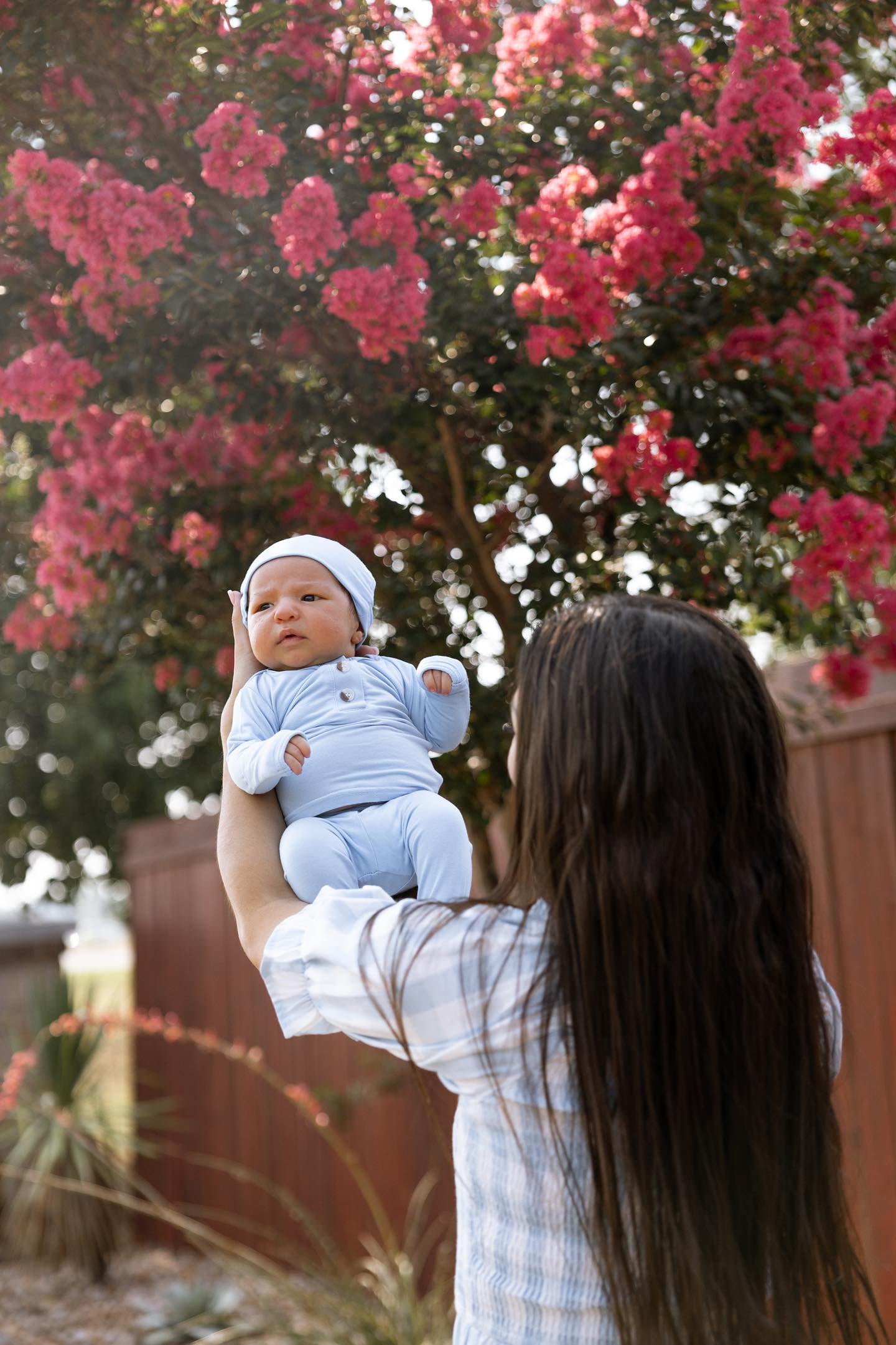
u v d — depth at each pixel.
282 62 2.94
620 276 2.93
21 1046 8.25
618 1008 1.23
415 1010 1.27
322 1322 4.95
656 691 1.29
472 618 3.64
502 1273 1.27
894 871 4.25
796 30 3.05
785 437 3.11
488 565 3.47
